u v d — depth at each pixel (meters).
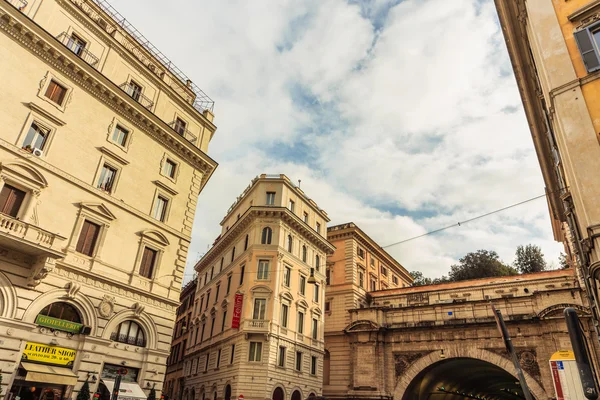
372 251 58.22
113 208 24.17
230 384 35.44
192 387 45.12
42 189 20.89
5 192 19.62
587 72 14.48
